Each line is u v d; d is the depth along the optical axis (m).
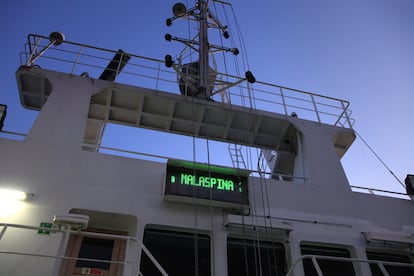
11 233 6.24
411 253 8.20
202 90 10.20
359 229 8.21
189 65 10.99
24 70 8.84
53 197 6.85
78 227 5.89
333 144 9.88
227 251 7.33
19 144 7.36
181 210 7.37
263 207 7.89
